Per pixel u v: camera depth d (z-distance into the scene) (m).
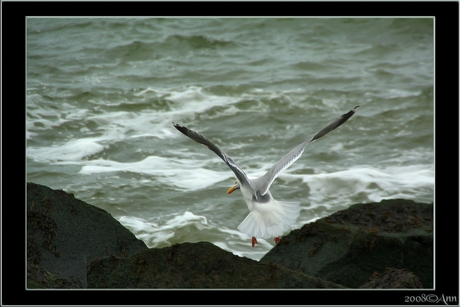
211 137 20.73
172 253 8.36
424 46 29.59
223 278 8.14
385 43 29.88
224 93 24.56
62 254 9.52
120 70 27.14
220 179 17.36
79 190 16.47
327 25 31.84
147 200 16.05
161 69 27.27
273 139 20.64
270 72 26.89
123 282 8.28
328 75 26.52
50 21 32.16
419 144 20.16
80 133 20.83
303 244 9.70
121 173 17.59
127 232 10.34
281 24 32.06
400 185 17.17
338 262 9.26
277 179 17.47
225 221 15.11
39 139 20.12
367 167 18.27
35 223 9.59
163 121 22.03
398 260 9.50
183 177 17.48
